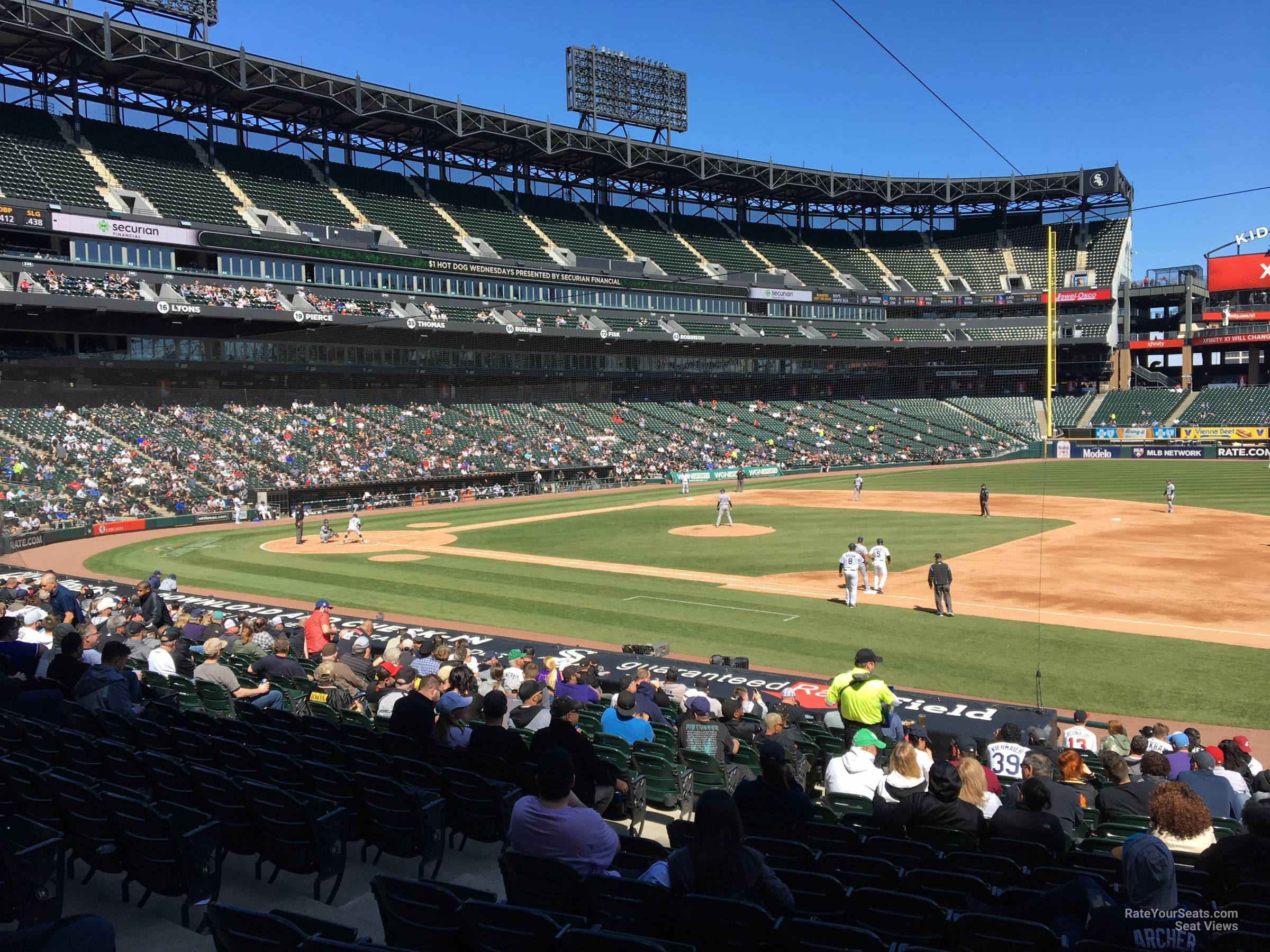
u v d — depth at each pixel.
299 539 41.25
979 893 6.40
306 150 76.62
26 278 51.06
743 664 18.84
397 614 25.27
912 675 19.25
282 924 4.91
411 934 5.72
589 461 71.19
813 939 5.23
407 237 72.00
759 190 97.75
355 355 66.19
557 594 28.22
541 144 77.88
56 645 14.99
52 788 7.47
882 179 97.00
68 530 42.34
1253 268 90.38
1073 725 14.17
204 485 51.41
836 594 27.95
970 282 100.06
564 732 8.16
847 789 9.91
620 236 89.06
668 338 81.50
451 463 63.34
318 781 8.53
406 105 71.19
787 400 94.50
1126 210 98.69
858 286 97.44
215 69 61.75
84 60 59.56
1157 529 40.34
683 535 41.88
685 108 94.25
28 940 2.79
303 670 14.88
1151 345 95.88
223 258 60.22
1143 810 8.86
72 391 51.75
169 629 17.84
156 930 6.75
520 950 5.16
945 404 97.50
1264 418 82.56
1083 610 25.19
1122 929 5.23
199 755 9.56
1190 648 21.03
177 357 57.56
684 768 10.23
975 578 30.08
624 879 5.86
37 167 56.94
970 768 8.39
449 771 8.55
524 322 74.12
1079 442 86.19
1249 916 5.48
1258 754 14.73
